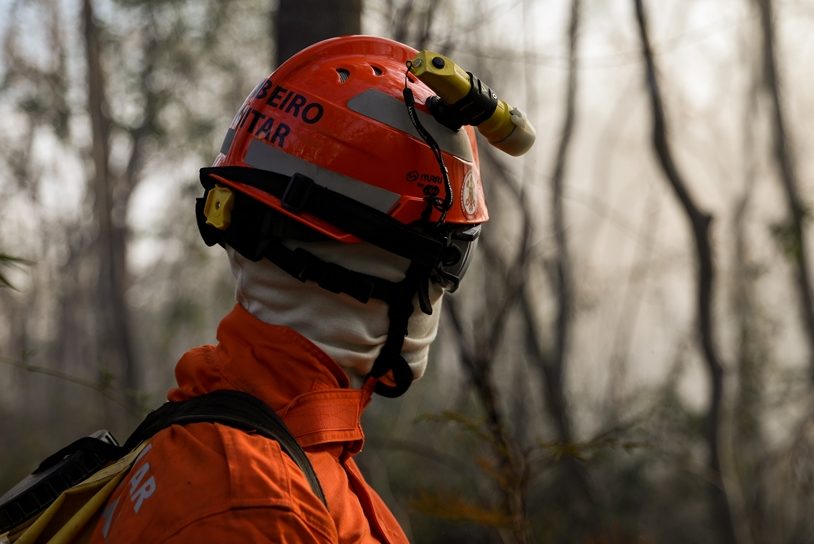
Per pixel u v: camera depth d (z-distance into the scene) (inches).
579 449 149.3
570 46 704.4
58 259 1244.5
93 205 1046.4
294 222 70.7
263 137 74.1
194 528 58.1
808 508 648.4
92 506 66.1
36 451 784.9
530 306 610.5
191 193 925.2
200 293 1040.2
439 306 79.2
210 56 841.5
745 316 832.3
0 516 69.4
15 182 1117.1
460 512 149.2
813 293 840.9
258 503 58.7
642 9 424.8
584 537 481.1
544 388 608.4
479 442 188.1
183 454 61.8
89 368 1279.5
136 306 1362.0
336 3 162.2
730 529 529.7
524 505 149.0
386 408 644.1
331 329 71.2
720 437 539.8
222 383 70.8
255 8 802.8
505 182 560.4
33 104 871.7
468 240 78.4
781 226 509.7
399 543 78.6
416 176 73.5
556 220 820.6
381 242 71.1
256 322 72.4
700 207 502.0
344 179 71.6
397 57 80.3
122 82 836.6
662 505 615.8
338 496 68.5
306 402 69.6
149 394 145.9
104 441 75.3
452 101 74.6
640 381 860.0
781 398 734.5
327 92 74.2
